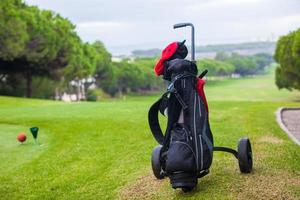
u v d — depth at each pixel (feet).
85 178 19.04
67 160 22.29
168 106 15.35
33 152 24.85
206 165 15.08
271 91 311.88
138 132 28.14
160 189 16.49
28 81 132.98
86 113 40.24
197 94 15.35
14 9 115.65
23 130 32.73
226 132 26.96
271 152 20.86
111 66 249.14
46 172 20.51
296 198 14.83
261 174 16.93
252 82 456.04
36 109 48.65
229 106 45.37
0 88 136.67
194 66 15.78
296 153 20.79
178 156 14.83
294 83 153.99
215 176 17.04
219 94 292.81
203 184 16.37
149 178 17.85
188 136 15.05
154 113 16.01
